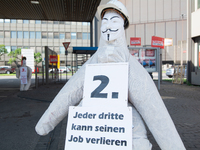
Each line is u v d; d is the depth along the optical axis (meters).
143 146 1.67
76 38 50.06
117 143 1.61
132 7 48.53
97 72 1.80
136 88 1.70
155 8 46.91
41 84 15.40
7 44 48.62
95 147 1.64
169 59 46.03
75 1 10.27
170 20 46.03
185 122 5.12
